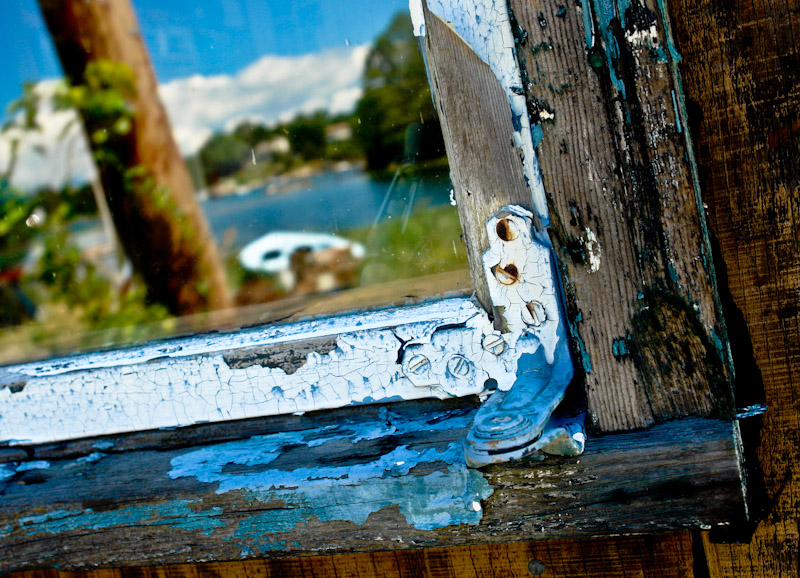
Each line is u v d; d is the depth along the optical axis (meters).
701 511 0.59
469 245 0.69
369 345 0.75
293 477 0.68
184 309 2.99
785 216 0.64
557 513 0.62
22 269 2.99
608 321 0.62
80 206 3.32
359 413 0.77
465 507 0.64
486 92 0.63
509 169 0.64
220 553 0.70
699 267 0.59
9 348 1.77
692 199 0.58
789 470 0.67
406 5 1.24
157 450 0.82
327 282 2.24
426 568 0.77
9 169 3.20
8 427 0.86
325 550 0.68
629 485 0.60
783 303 0.66
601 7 0.57
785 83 0.62
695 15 0.62
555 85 0.60
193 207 3.41
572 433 0.60
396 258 1.35
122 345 1.09
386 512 0.65
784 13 0.61
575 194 0.61
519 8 0.59
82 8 3.23
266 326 0.96
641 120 0.58
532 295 0.66
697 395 0.61
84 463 0.82
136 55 3.38
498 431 0.54
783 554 0.68
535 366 0.67
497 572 0.75
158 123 3.52
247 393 0.79
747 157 0.64
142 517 0.72
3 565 0.76
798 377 0.66
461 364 0.71
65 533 0.74
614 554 0.71
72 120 3.34
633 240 0.60
